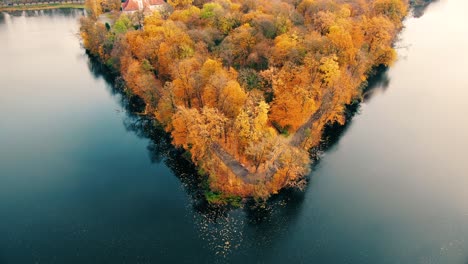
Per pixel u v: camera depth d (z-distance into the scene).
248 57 134.75
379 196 105.12
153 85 130.50
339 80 129.62
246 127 100.06
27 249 90.69
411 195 105.81
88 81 168.75
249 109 102.88
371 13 182.00
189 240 92.31
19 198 104.94
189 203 102.19
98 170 115.00
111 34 175.75
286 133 119.56
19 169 115.50
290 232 94.44
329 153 120.44
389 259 88.50
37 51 198.88
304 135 121.50
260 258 88.31
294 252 89.81
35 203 103.38
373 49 157.00
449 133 131.12
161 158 120.06
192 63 123.69
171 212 99.81
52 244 91.88
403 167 115.62
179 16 170.75
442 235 94.31
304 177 109.62
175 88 120.38
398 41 196.50
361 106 145.12
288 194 104.00
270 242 91.94
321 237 93.44
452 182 110.38
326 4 171.38
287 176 105.38
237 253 89.31
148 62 137.50
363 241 92.69
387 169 114.69
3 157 120.62
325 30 150.38
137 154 122.06
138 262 87.25
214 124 102.50
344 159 118.25
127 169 115.31
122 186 108.69
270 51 132.00
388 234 94.50
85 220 98.06
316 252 89.88
